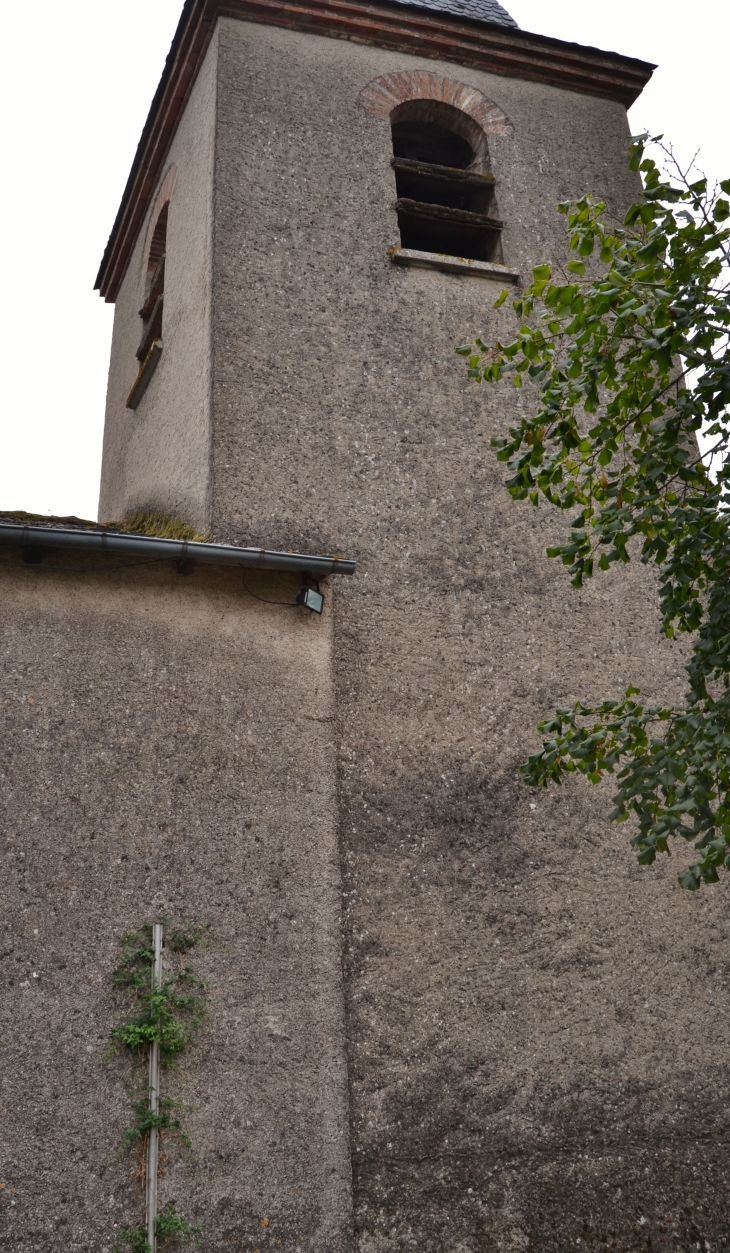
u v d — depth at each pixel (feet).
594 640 24.59
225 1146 16.70
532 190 30.12
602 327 15.07
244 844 18.84
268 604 21.11
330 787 19.90
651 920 22.09
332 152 28.07
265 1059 17.46
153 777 18.80
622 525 15.35
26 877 17.37
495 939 20.72
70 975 16.94
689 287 14.64
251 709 19.97
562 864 21.98
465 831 21.52
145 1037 16.70
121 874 17.90
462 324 27.17
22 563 19.61
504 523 25.13
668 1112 20.36
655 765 14.87
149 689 19.47
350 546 23.43
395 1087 18.74
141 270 36.09
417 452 25.08
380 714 22.00
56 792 18.12
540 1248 18.12
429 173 29.09
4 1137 15.71
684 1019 21.36
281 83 28.58
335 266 26.50
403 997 19.54
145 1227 15.74
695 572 14.62
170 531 23.73
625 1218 18.92
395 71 30.48
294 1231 16.53
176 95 31.48
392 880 20.52
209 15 29.01
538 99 32.09
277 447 23.77
